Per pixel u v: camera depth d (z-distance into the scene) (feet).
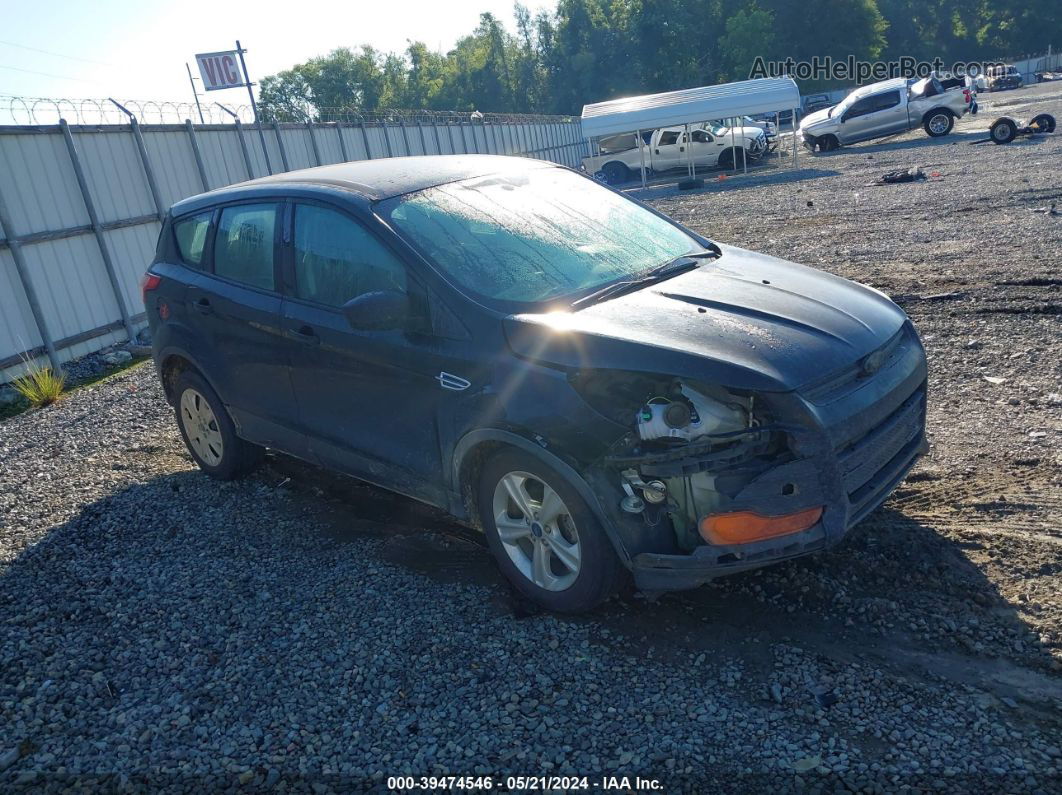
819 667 10.51
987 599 11.43
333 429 14.73
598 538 11.19
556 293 12.71
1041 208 41.75
